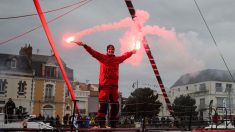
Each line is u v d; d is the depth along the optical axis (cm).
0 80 5641
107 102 963
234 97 7456
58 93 6066
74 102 870
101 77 983
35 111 5825
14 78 5741
